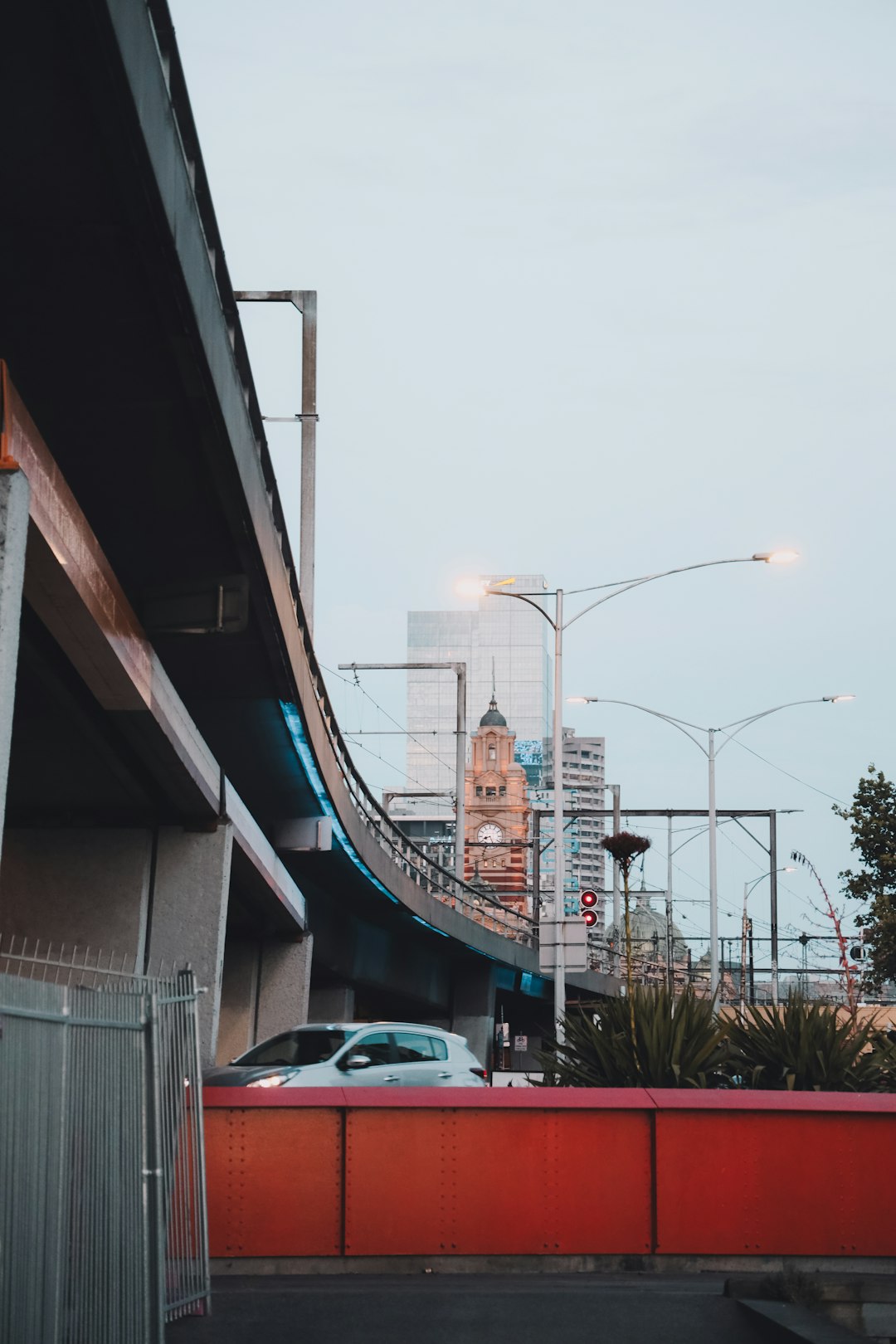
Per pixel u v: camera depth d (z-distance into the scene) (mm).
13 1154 8484
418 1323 11688
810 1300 12422
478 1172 13961
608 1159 14156
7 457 12516
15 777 23703
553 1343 11297
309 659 29672
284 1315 11797
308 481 34250
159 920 25078
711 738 55625
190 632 22078
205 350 16750
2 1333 8180
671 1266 14055
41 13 11664
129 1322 10148
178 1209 11836
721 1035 18594
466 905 56938
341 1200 13750
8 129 13109
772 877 83312
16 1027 8602
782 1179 14266
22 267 15180
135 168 13602
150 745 21984
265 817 36594
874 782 45156
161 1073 11578
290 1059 21281
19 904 25016
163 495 20094
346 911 46844
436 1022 64812
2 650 12180
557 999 31438
